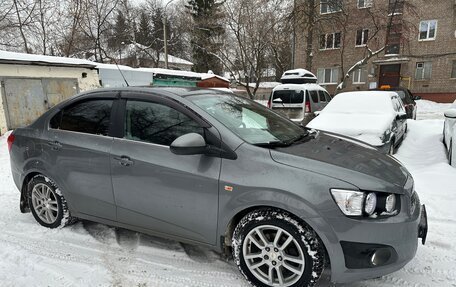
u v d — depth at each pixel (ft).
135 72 50.24
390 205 7.32
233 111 9.82
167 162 8.73
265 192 7.54
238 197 7.84
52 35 66.08
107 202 9.90
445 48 74.95
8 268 9.10
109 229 11.44
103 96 10.30
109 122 9.94
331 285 8.15
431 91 77.77
